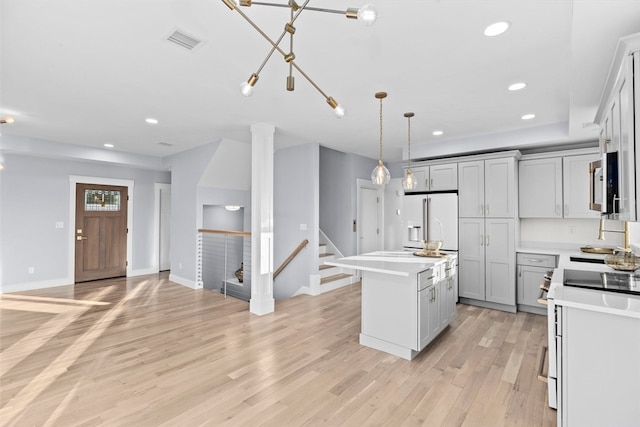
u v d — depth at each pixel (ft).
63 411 6.69
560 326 5.85
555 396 6.87
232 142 16.08
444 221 15.55
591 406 5.59
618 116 7.04
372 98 10.17
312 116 12.14
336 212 19.97
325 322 12.30
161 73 8.54
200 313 13.30
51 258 17.81
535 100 10.30
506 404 7.09
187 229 18.38
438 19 6.11
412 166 16.76
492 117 12.07
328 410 6.84
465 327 11.95
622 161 6.61
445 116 12.00
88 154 17.46
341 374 8.35
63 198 18.19
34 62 7.93
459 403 7.13
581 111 9.84
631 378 5.31
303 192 17.01
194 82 9.11
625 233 11.51
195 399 7.18
